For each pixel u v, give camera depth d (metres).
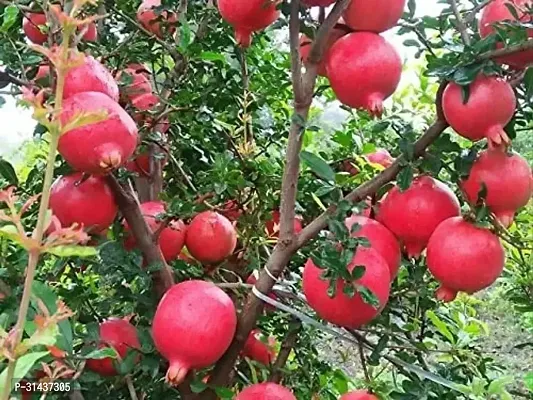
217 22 1.69
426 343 1.53
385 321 1.38
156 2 1.58
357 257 1.09
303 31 1.17
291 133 1.20
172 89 1.59
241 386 1.52
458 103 1.06
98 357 0.96
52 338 0.60
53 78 1.05
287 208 1.23
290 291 1.49
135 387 1.39
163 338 1.12
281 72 1.83
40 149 1.93
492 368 1.50
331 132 1.95
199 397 1.33
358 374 2.08
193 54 1.55
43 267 1.58
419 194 1.15
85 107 0.97
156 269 1.28
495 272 1.10
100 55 1.47
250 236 1.53
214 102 1.73
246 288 1.31
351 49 1.11
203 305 1.12
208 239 1.39
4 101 1.24
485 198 1.11
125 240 1.35
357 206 1.16
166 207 1.38
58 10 0.58
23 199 1.41
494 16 1.14
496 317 3.20
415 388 1.28
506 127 1.17
